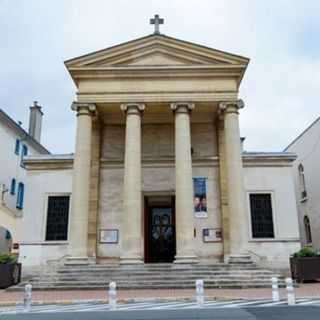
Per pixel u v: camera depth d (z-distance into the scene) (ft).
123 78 73.41
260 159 82.23
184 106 72.13
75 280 59.31
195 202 77.51
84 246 67.15
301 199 109.09
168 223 81.56
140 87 72.84
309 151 104.78
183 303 42.24
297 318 30.35
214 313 33.88
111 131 82.12
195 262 64.34
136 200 67.87
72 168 82.58
